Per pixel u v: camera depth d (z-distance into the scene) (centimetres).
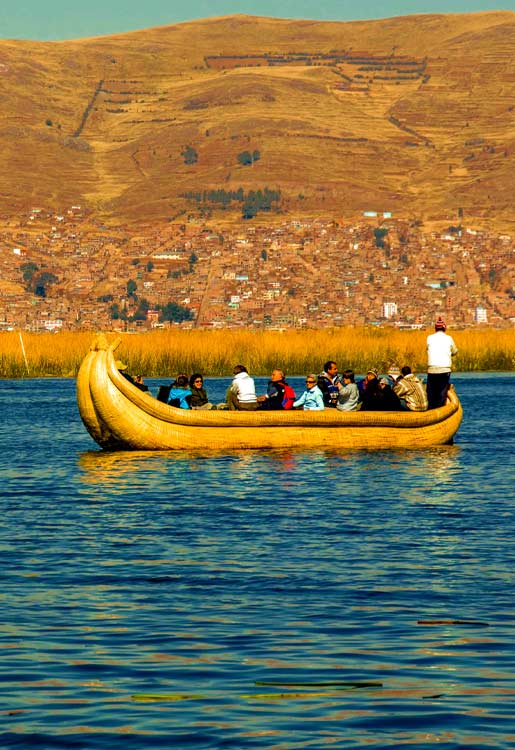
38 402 14900
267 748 2845
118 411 9131
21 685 3306
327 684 3300
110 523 5962
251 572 4741
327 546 5300
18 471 8194
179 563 4938
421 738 2903
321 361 19775
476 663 3481
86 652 3619
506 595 4309
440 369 9844
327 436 9406
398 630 3838
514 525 5841
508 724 2991
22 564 4925
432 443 9656
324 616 4025
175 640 3744
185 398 9631
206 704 3145
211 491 7138
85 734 2942
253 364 19588
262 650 3628
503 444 9881
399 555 5078
